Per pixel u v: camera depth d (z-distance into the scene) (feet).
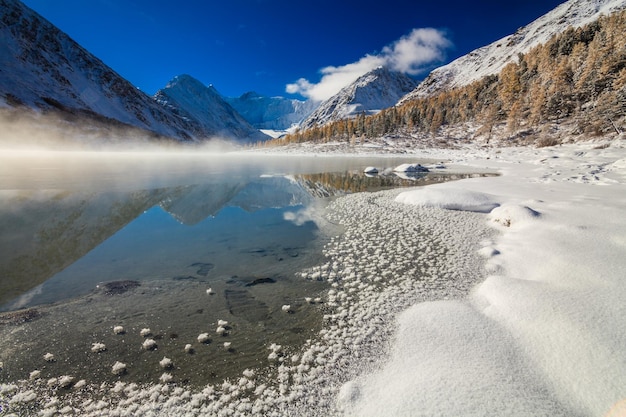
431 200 48.67
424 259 28.68
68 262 29.17
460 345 15.31
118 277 25.86
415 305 20.22
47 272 26.84
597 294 17.34
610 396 11.25
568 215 34.40
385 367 14.88
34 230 38.55
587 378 12.20
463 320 17.39
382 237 35.53
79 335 17.99
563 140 158.51
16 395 13.73
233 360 16.01
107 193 63.93
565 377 12.51
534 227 32.04
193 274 26.55
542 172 79.25
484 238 33.32
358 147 304.71
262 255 30.91
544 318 16.05
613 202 39.34
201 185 76.69
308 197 60.70
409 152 242.78
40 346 16.93
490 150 188.44
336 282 24.75
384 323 18.57
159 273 26.71
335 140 379.96
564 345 14.01
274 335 18.03
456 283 23.45
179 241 35.19
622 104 137.49
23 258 29.94
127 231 38.96
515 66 335.47
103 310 20.74
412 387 12.93
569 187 54.90
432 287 23.03
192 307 21.21
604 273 19.81
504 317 17.25
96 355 16.31
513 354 14.25
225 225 41.75
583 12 558.97
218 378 14.84
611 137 130.11
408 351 15.61
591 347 13.52
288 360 15.94
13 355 16.20
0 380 14.56
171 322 19.40
